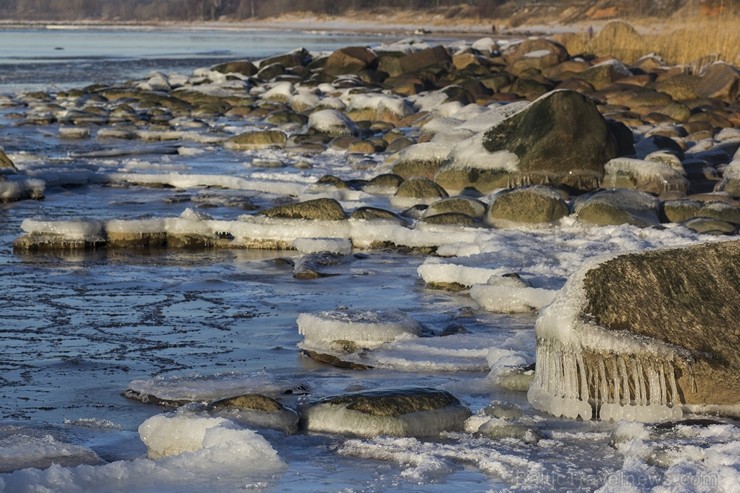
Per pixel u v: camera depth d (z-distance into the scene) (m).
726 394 7.44
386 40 83.31
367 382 8.57
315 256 13.69
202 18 154.75
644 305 7.53
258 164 22.94
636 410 7.43
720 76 32.09
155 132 28.92
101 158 24.55
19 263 13.54
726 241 7.86
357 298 11.72
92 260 13.79
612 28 44.88
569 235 14.50
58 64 60.84
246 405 7.46
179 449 7.05
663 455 6.55
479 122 21.08
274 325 10.59
